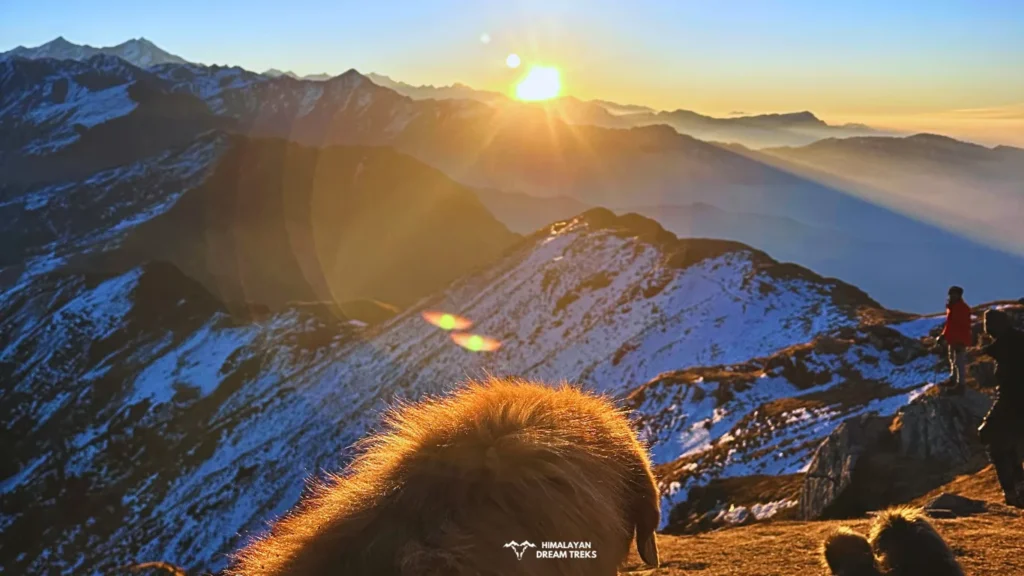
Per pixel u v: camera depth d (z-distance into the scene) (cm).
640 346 7150
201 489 7175
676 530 1942
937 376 2864
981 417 1411
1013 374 704
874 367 3334
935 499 812
